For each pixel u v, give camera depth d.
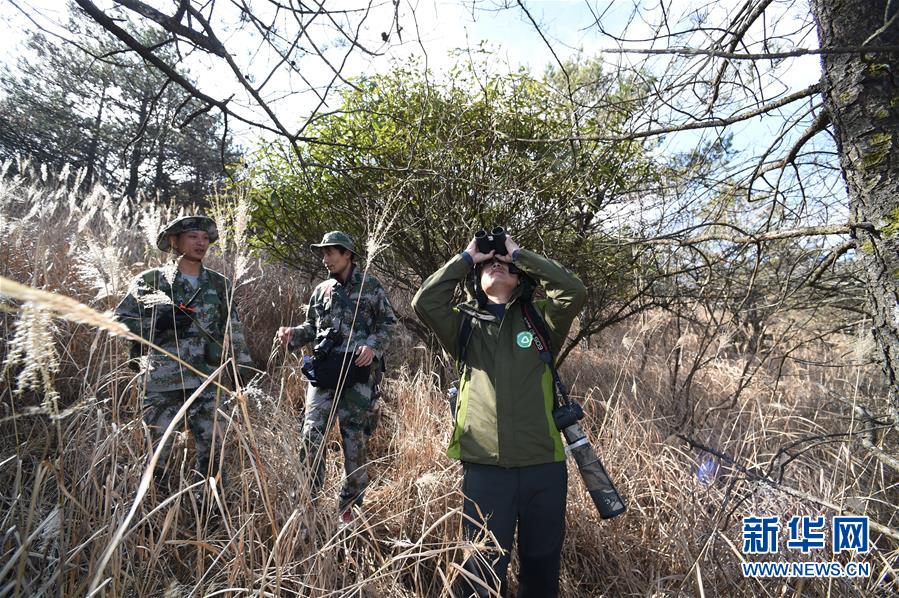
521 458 1.99
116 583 1.52
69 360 2.91
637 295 3.92
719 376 5.15
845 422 3.75
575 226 4.19
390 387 4.14
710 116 2.30
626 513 2.78
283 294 5.64
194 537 1.97
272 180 4.74
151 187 11.58
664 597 2.27
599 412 4.12
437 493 2.63
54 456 2.03
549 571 2.01
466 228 3.99
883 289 1.79
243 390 1.86
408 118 4.06
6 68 9.85
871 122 1.75
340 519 2.07
